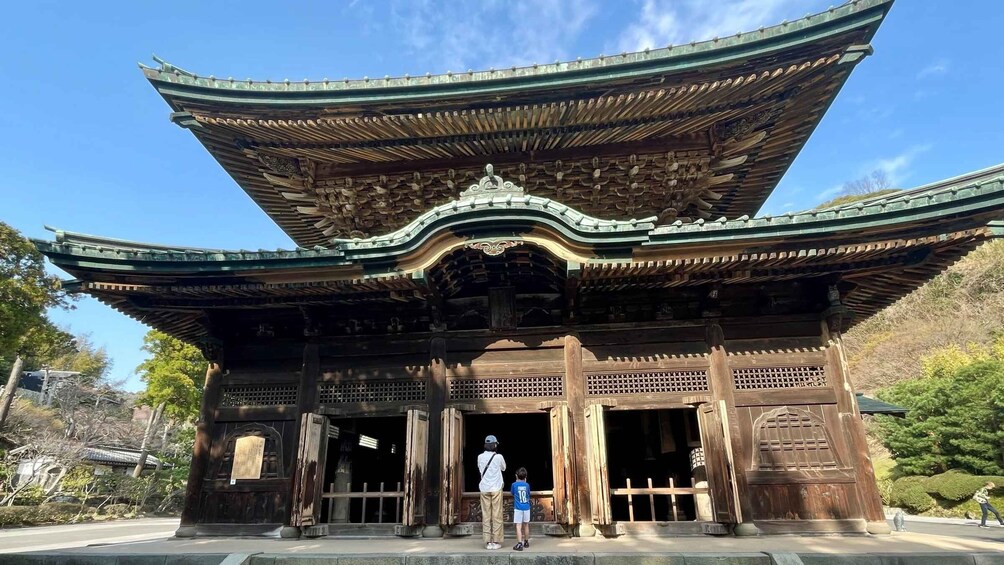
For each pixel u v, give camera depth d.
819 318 10.09
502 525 8.05
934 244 8.54
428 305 10.50
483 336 10.52
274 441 10.31
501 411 9.98
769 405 9.61
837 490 9.07
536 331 10.45
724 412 9.35
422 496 9.41
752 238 8.53
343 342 10.82
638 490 9.38
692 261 8.78
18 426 35.41
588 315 10.52
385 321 10.94
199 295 9.73
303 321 11.12
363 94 10.54
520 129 11.28
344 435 12.27
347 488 11.88
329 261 9.07
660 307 10.27
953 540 8.37
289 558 7.18
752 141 11.37
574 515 8.91
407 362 10.58
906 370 45.12
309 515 9.48
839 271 9.35
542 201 8.96
